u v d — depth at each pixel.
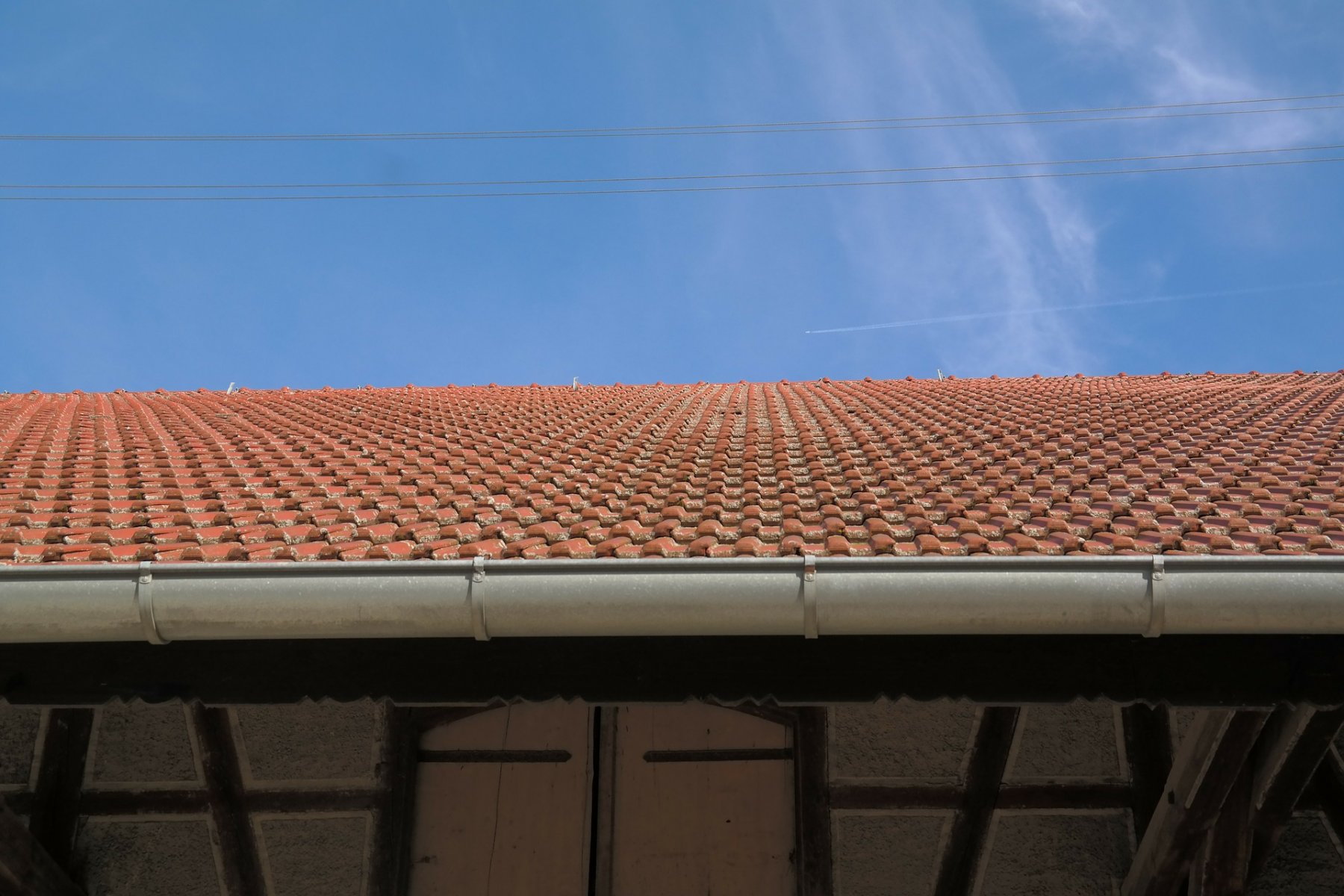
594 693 3.64
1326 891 4.55
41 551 3.92
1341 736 4.66
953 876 4.71
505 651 3.71
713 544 3.81
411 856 4.88
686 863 4.85
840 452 6.09
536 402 9.50
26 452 6.52
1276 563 3.28
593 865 4.87
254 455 6.45
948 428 7.08
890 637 3.64
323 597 3.48
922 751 4.84
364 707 4.98
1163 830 4.24
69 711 4.89
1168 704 3.48
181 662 3.72
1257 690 3.48
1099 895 4.64
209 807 4.83
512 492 5.07
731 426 7.49
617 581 3.46
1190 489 4.83
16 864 4.32
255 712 4.94
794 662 3.64
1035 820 4.74
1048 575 3.35
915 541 3.88
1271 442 6.06
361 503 4.90
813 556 3.46
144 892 4.75
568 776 4.98
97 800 4.82
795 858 4.83
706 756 4.99
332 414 8.54
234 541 4.18
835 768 4.84
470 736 5.03
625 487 5.33
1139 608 3.31
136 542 4.16
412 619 3.50
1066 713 4.84
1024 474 5.24
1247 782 4.12
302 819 4.85
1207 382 10.11
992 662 3.58
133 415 8.59
